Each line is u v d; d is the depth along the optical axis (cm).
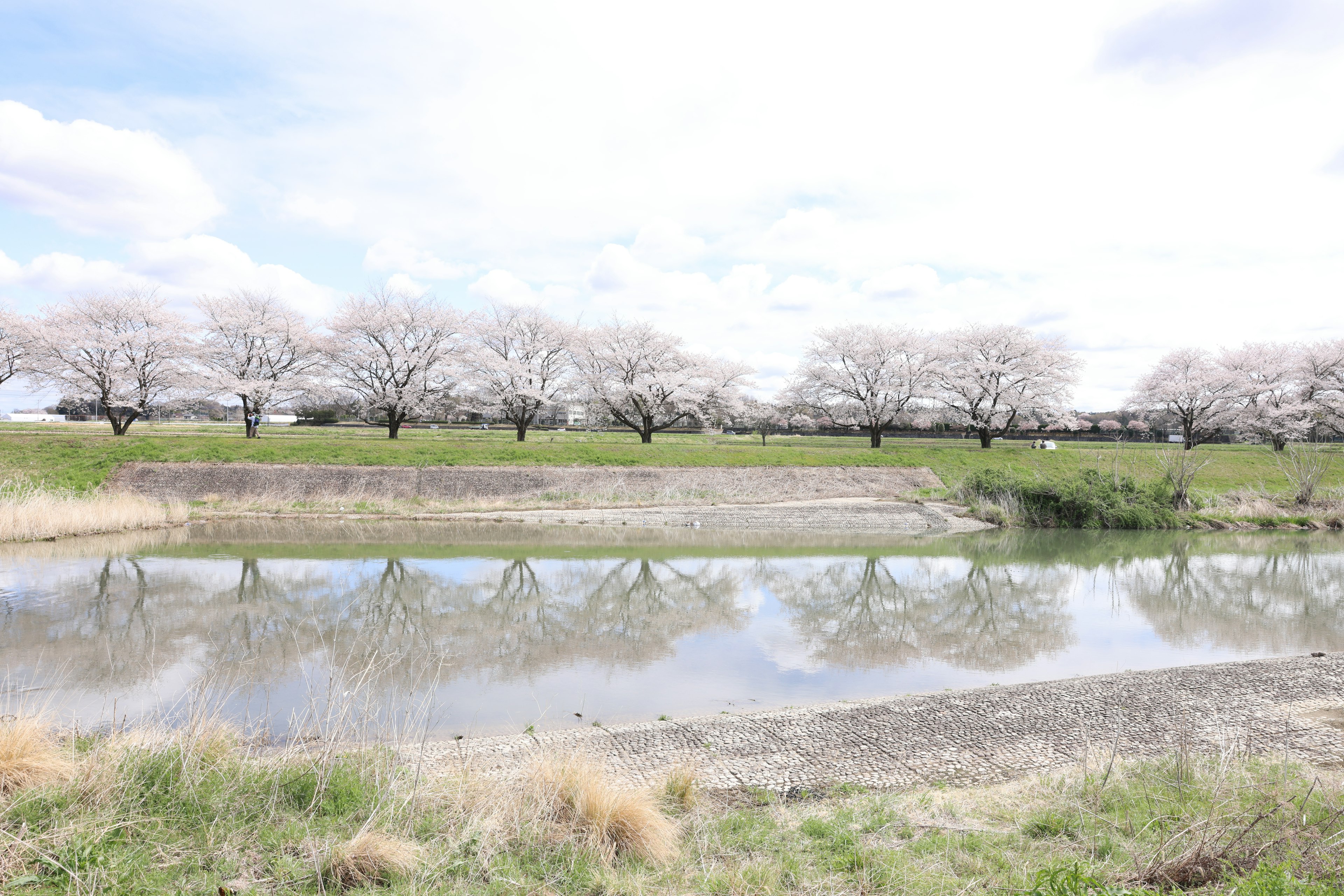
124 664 1237
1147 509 3381
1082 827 628
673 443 5434
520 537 2805
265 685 1146
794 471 4197
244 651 1333
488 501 3531
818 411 5731
